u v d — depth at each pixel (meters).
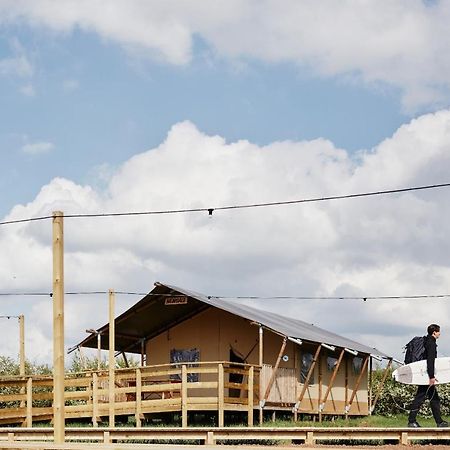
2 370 35.41
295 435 17.91
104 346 30.14
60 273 15.17
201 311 29.72
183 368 24.38
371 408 35.09
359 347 33.22
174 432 18.73
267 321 27.52
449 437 17.27
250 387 25.23
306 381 28.17
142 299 27.20
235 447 13.16
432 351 17.45
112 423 24.97
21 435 20.64
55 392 14.80
